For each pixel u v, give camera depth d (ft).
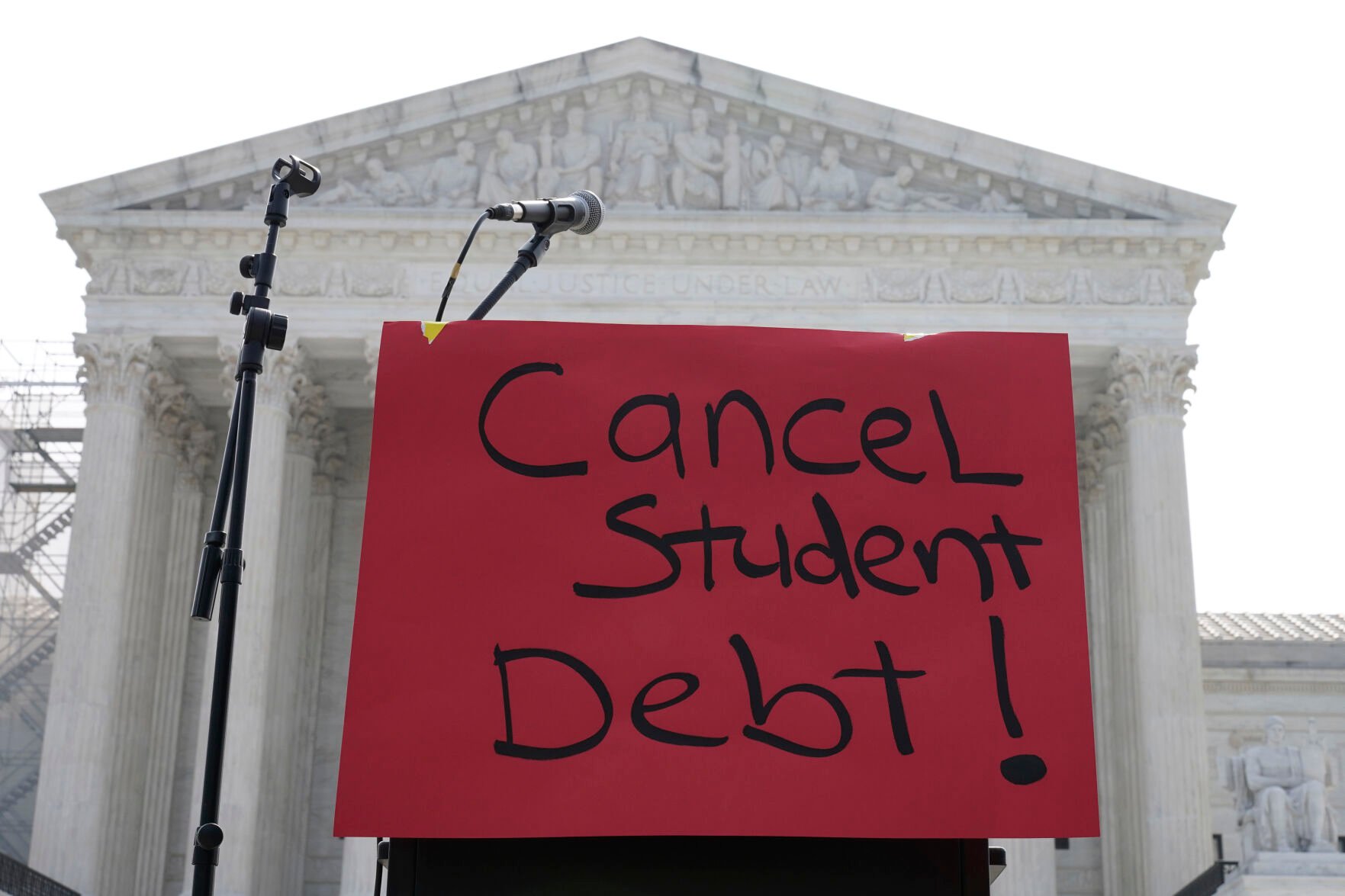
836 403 32.71
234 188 168.86
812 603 31.24
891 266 166.61
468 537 31.68
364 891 152.87
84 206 166.30
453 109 168.86
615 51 169.78
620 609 31.19
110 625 158.20
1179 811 150.92
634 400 32.63
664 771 29.99
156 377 167.22
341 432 191.52
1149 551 158.81
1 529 205.67
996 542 31.91
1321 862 120.06
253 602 158.51
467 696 30.60
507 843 29.89
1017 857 151.64
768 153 170.30
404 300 166.50
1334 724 183.62
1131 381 163.53
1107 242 165.48
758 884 29.73
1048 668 31.01
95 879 152.25
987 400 32.78
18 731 193.88
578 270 167.53
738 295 166.30
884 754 30.27
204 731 154.92
